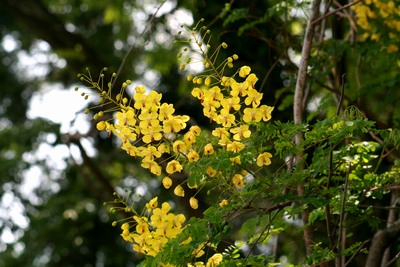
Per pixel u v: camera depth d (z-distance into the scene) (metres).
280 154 4.08
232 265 4.30
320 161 4.16
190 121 8.87
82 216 13.53
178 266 4.09
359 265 7.17
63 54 11.89
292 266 4.73
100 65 12.05
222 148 4.18
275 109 8.87
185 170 4.08
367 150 4.52
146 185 12.20
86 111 3.99
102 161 11.91
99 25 14.13
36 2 12.90
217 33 8.86
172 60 11.28
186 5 9.62
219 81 4.02
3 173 14.16
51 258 13.60
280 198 4.16
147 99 3.98
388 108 7.68
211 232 4.03
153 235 4.12
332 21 7.12
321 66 6.54
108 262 13.51
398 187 4.66
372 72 7.14
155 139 3.99
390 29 6.61
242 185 4.06
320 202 4.16
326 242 6.58
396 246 5.62
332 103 7.10
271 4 8.05
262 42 8.69
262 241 4.48
